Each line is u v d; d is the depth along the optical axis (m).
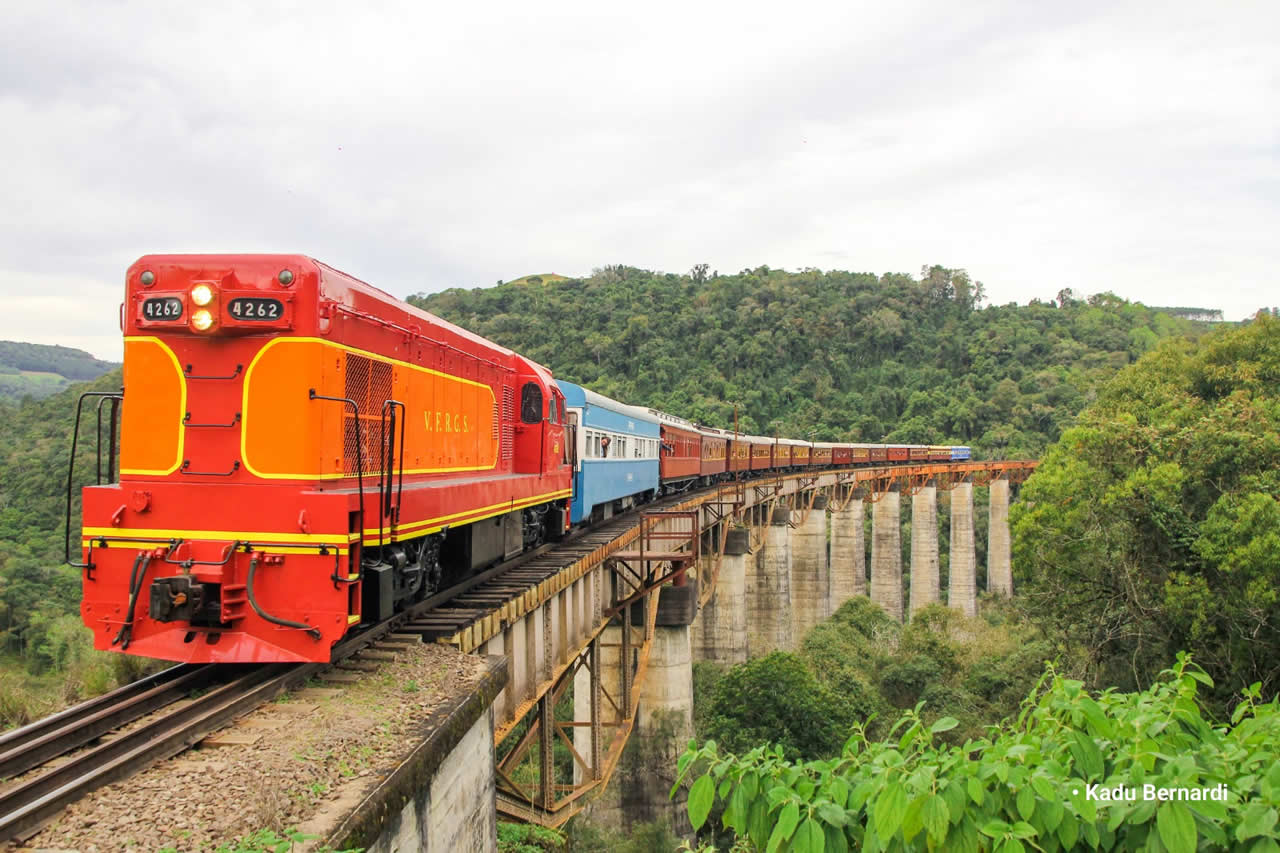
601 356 114.31
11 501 41.28
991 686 36.38
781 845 5.39
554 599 15.57
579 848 25.31
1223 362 34.66
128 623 8.71
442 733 7.54
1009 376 111.81
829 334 123.06
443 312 132.12
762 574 49.25
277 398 8.93
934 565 63.12
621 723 22.70
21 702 11.91
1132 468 27.30
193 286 8.80
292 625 8.55
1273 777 4.68
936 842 4.82
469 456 14.18
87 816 5.63
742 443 45.16
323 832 5.37
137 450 9.02
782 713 28.59
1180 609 23.98
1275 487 24.36
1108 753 5.65
